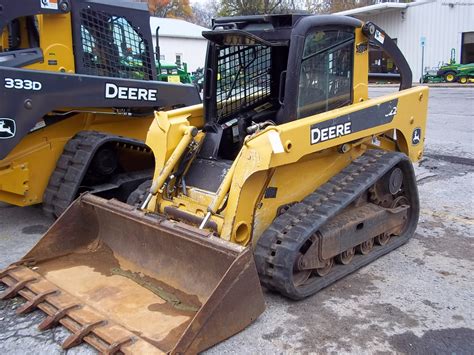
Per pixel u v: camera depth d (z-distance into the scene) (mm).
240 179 3523
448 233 5117
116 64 5633
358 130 4141
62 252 4062
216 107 4465
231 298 3064
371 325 3434
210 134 4309
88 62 5398
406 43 26312
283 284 3510
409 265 4375
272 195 3791
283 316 3541
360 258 4348
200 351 2982
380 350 3154
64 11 5066
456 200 6156
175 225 3482
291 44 3816
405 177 4773
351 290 3926
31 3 4863
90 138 5164
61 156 5195
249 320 3240
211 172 4051
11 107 4539
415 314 3574
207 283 3402
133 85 5383
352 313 3584
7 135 4555
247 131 3805
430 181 6965
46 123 5102
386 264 4395
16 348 3166
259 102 4523
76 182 4977
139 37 5812
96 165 5293
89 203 4070
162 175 4000
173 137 4137
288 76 3832
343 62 4301
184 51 31422
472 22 23922
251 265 3135
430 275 4188
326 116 3855
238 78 4453
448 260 4480
